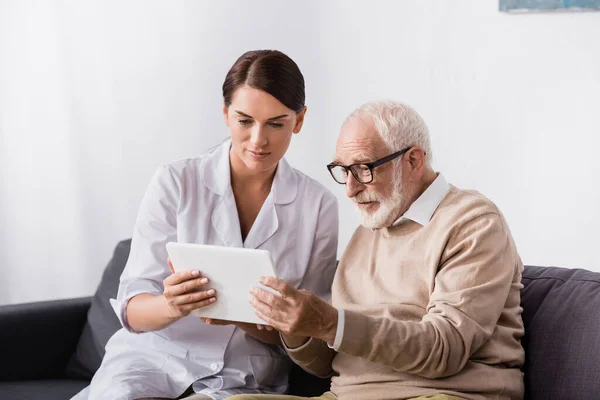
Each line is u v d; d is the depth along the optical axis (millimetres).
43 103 3486
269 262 1729
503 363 1863
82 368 2648
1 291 3596
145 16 3338
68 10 3408
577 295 1924
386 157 1921
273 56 2004
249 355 2166
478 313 1790
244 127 2018
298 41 3195
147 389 2094
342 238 3217
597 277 1952
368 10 3090
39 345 2682
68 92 3453
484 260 1825
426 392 1804
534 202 2947
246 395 1923
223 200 2164
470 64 2979
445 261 1873
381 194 1941
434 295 1833
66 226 3537
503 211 2994
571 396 1823
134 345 2193
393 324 1775
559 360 1868
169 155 3379
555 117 2889
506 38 2920
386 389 1854
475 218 1868
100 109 3434
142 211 2184
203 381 2135
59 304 2732
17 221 3578
